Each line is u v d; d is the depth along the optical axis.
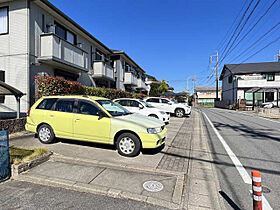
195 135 6.84
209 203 2.39
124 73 19.50
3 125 5.47
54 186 2.78
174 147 5.05
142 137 3.99
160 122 4.73
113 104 5.20
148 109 8.55
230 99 29.70
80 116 4.47
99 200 2.42
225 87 34.41
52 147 4.64
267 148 5.11
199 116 14.47
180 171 3.36
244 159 4.18
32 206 2.27
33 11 8.09
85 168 3.42
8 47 8.05
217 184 2.96
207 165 3.77
